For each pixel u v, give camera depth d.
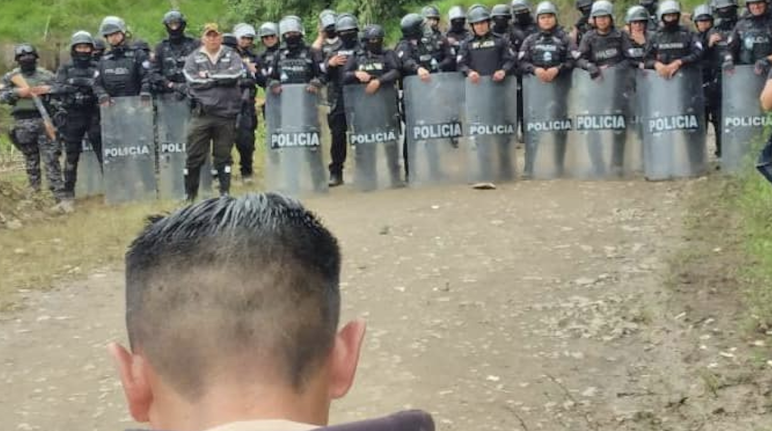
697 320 6.80
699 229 9.06
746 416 5.43
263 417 1.37
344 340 1.52
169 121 12.77
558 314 7.17
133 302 1.42
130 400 1.43
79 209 12.56
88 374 6.62
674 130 11.73
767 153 6.18
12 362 6.88
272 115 12.46
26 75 12.71
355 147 12.43
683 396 5.71
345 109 12.55
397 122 12.47
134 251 1.44
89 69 12.94
